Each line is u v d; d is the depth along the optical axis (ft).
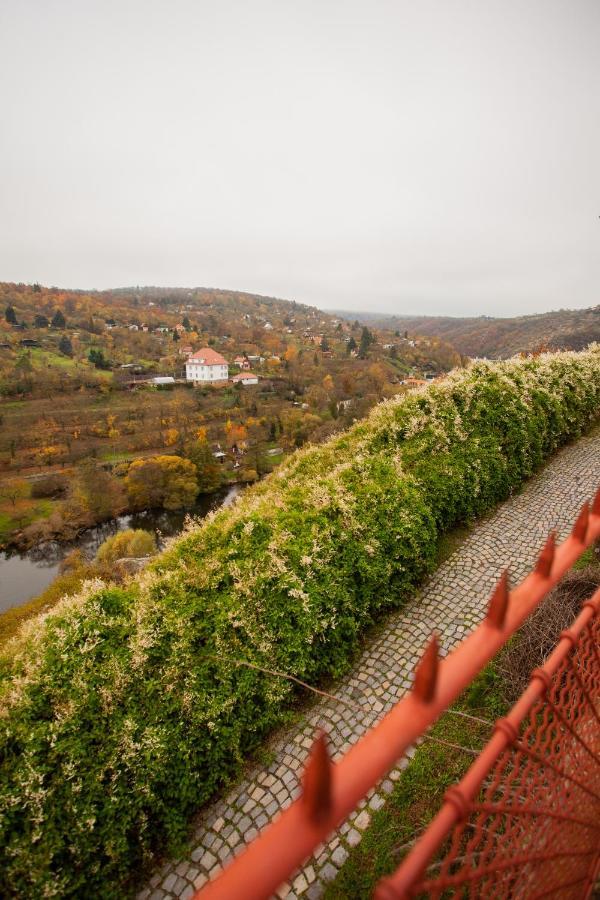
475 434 32.68
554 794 5.29
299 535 21.71
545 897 5.39
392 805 14.33
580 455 38.52
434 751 15.57
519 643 16.65
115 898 13.33
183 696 16.14
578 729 5.82
